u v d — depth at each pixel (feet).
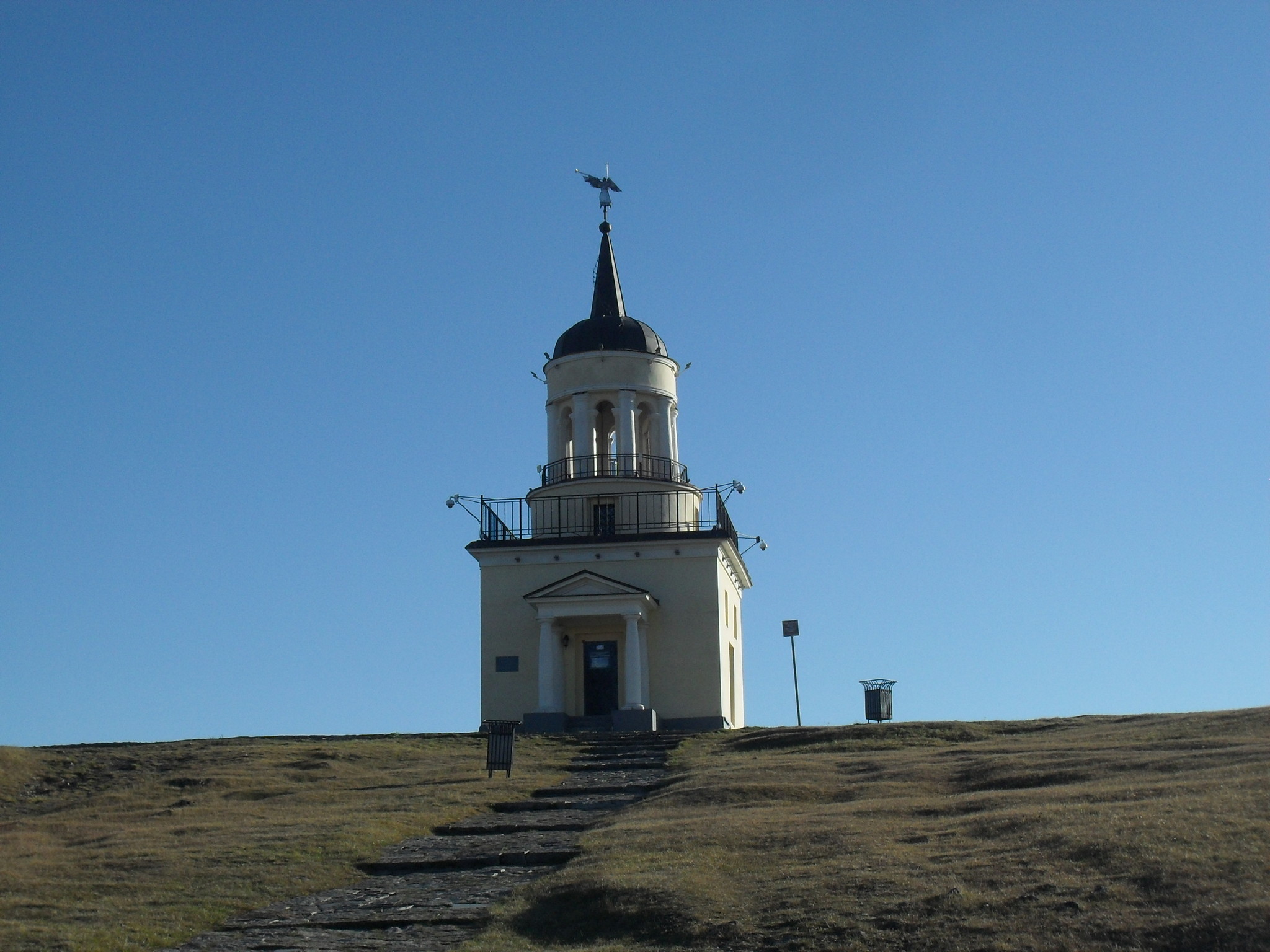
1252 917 45.65
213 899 65.67
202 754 123.13
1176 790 68.28
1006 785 82.02
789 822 71.31
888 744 114.73
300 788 105.60
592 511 165.68
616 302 179.01
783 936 51.72
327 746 127.13
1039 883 53.01
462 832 82.58
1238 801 61.46
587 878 62.75
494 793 97.35
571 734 135.74
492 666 158.51
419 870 72.23
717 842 67.72
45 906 64.44
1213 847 53.93
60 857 76.02
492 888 66.44
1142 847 55.06
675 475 170.40
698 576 159.33
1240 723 100.17
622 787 98.78
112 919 62.03
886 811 73.10
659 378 172.35
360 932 59.67
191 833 82.64
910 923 50.80
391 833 81.10
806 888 56.80
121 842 79.87
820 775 92.38
